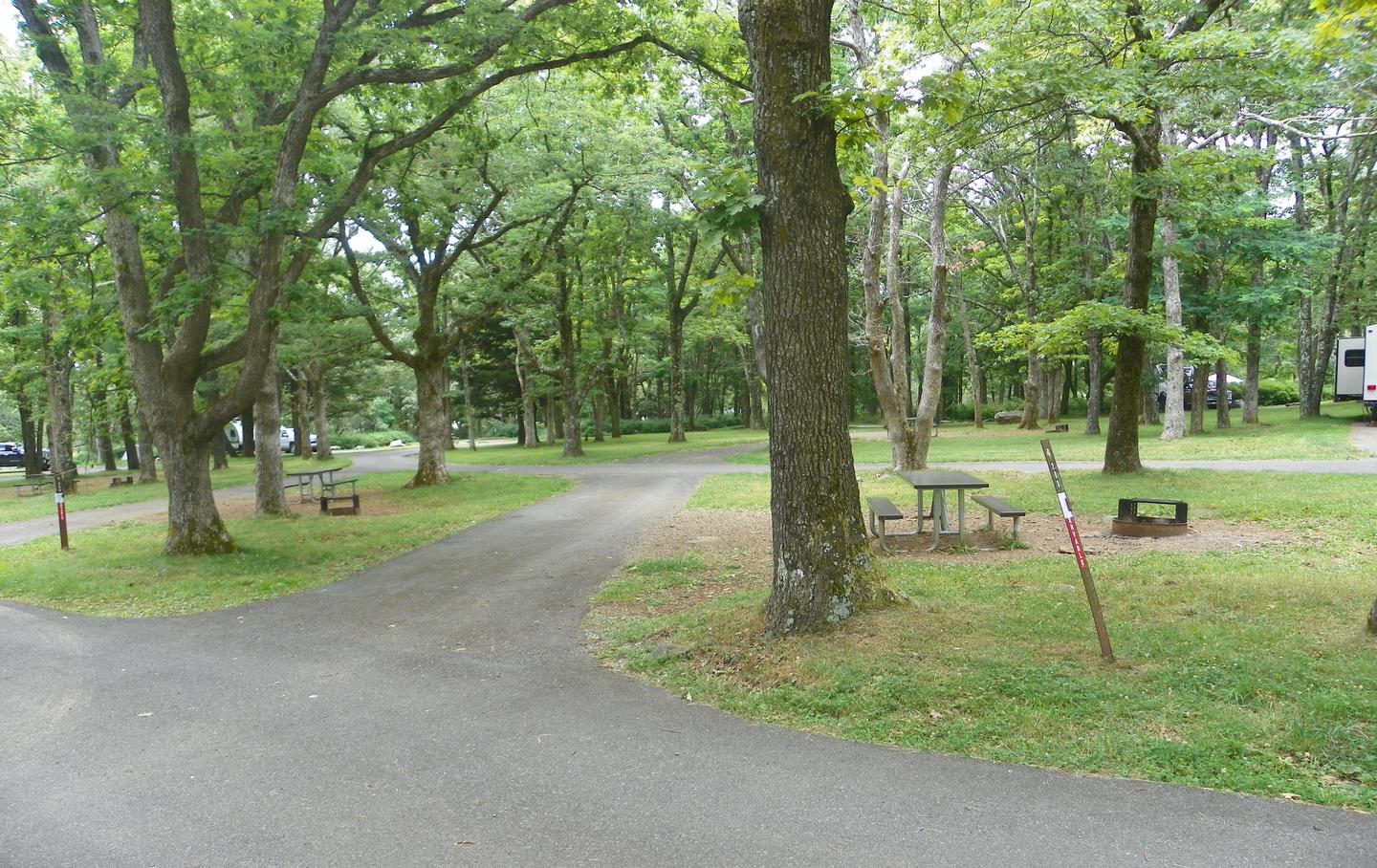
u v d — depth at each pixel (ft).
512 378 146.82
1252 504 38.52
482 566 36.01
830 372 20.51
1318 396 97.50
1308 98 37.29
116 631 27.14
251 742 16.70
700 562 33.14
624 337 115.65
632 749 15.49
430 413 75.77
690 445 113.80
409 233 71.20
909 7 50.14
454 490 69.62
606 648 22.54
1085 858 11.03
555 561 36.09
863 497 49.37
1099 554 30.32
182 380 40.65
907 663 18.07
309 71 39.73
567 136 73.00
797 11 19.90
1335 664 16.63
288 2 42.42
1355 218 90.74
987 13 44.21
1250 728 14.37
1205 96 45.29
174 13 43.09
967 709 16.02
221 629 26.96
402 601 29.99
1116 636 19.48
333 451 170.81
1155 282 80.43
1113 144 52.70
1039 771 13.70
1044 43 43.91
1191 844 11.29
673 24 46.39
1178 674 16.78
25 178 58.39
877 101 19.42
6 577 36.29
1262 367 185.06
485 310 76.28
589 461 97.55
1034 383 113.70
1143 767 13.53
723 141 91.40
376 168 58.39
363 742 16.48
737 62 44.96
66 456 92.89
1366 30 28.71
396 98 46.55
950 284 128.36
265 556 40.27
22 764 15.87
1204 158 46.78
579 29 43.27
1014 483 52.31
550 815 12.97
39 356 83.05
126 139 38.73
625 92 50.26
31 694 20.39
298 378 140.87
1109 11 42.45
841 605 20.39
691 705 17.84
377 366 165.07
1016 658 18.13
